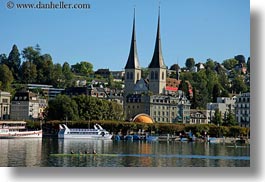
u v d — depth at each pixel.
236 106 195.25
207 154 108.88
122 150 120.19
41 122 194.12
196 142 175.62
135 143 161.50
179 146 144.12
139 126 198.12
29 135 174.38
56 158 93.44
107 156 99.94
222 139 174.38
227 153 112.38
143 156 101.19
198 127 190.62
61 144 144.12
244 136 174.75
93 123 195.38
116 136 184.38
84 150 117.25
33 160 88.88
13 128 180.25
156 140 183.75
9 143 141.25
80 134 181.62
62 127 184.75
